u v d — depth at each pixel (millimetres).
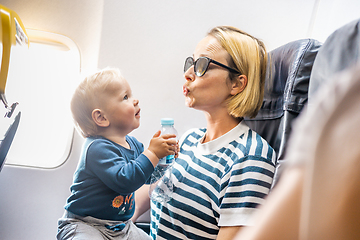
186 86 1095
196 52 1114
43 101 1725
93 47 1672
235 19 1683
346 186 147
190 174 1062
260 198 891
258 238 174
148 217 1677
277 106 1098
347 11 1522
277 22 1695
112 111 1077
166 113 1773
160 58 1710
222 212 911
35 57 1679
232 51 1030
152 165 975
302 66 958
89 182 1004
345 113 151
